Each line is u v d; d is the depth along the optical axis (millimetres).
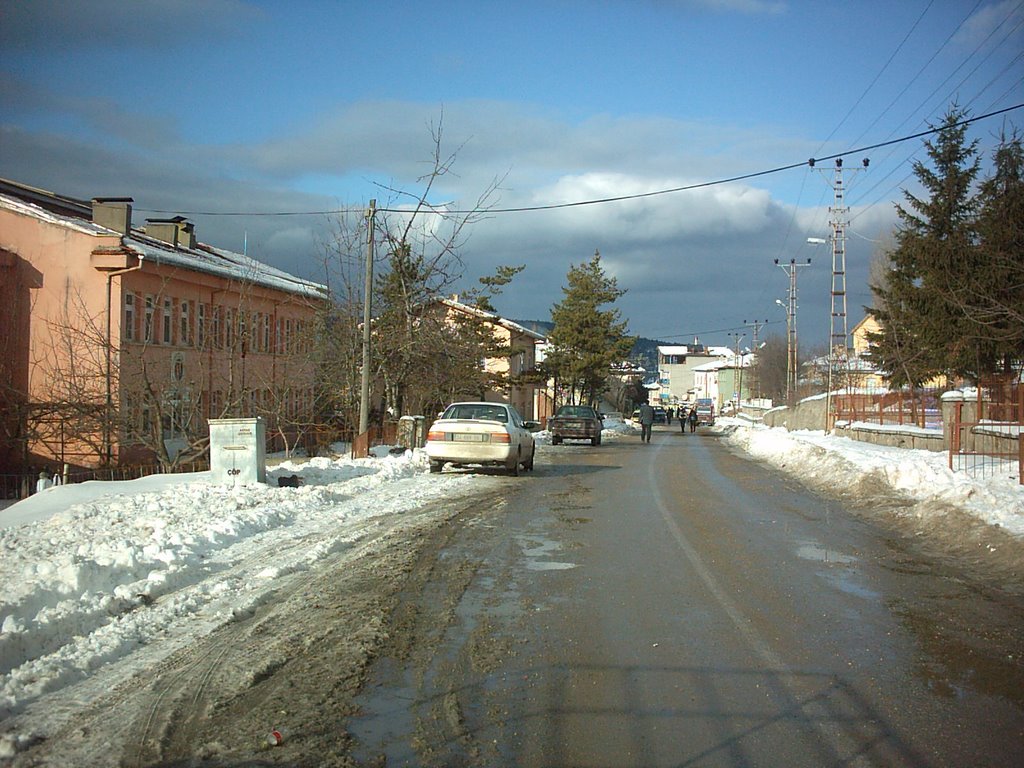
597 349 59750
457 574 8992
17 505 14367
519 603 7805
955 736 4863
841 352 58531
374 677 5750
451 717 5070
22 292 28188
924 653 6441
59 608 6781
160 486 15695
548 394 69750
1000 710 5277
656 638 6758
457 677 5781
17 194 33125
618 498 15977
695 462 26750
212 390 30672
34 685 5355
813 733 4891
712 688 5625
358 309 30500
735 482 19891
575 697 5430
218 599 7684
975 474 16047
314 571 9008
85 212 35719
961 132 31297
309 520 12383
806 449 25906
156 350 29516
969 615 7574
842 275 47469
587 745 4695
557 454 29516
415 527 11984
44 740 4645
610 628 7020
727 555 10289
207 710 5109
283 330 38938
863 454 22547
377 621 7078
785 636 6852
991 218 24906
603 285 60156
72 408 23938
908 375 32312
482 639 6645
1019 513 11773
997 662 6238
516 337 64125
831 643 6672
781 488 18641
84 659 5836
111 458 24516
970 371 27922
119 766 4352
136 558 8484
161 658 6047
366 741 4707
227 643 6410
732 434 51219
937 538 11656
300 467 18438
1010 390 20406
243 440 15117
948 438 21578
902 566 9789
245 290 30969
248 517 11453
